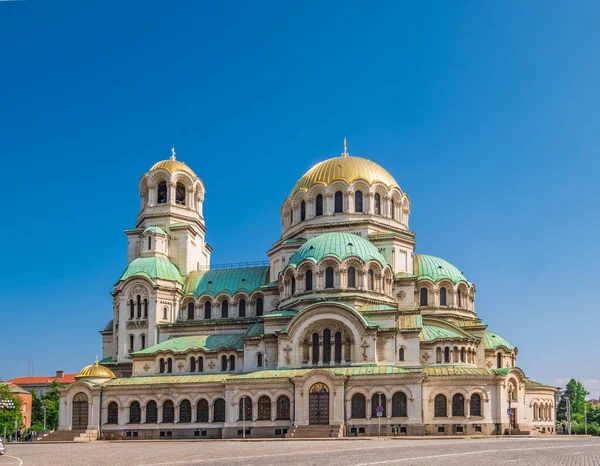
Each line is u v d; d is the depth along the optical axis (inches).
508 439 3636.8
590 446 2795.3
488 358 4830.2
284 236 5364.2
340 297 4446.4
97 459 2283.5
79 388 4616.1
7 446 3700.8
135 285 5128.0
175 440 4146.2
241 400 4279.0
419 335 4372.5
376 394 4087.1
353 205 5078.7
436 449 2571.4
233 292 5162.4
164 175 5580.7
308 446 2977.4
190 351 4749.0
